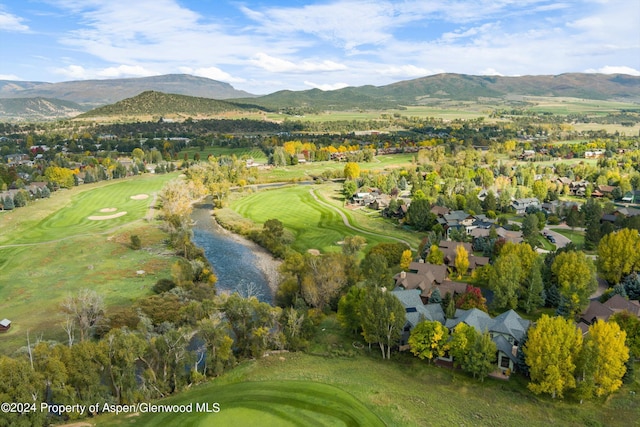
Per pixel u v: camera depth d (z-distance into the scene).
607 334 65.94
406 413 60.59
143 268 126.31
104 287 112.75
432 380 71.62
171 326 86.25
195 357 71.88
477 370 70.19
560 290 97.38
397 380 70.88
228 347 73.19
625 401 65.56
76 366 61.22
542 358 66.25
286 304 102.38
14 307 100.81
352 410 61.22
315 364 76.44
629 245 106.88
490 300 98.50
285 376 71.25
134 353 65.00
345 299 89.62
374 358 79.75
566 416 61.91
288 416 59.44
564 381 65.69
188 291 104.94
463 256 115.12
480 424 59.12
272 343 82.81
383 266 103.44
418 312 86.62
